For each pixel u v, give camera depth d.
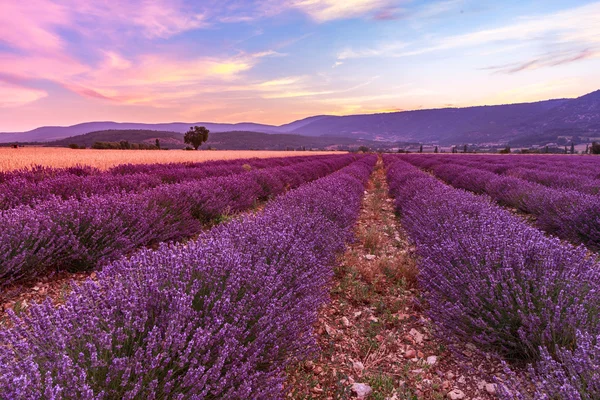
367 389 2.46
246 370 1.83
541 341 2.48
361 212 9.79
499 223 4.26
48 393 1.32
